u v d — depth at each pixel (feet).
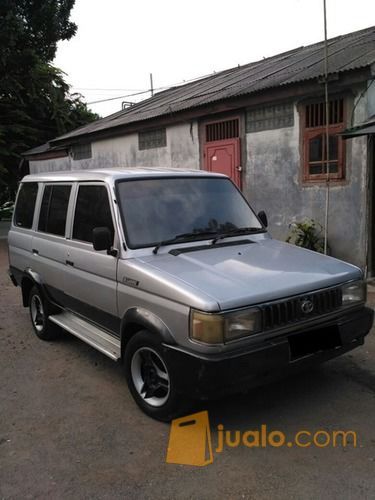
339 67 22.93
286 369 10.57
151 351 11.35
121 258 12.20
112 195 12.95
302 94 24.53
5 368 15.26
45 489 9.30
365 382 13.29
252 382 10.16
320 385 13.14
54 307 16.93
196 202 14.05
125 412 12.16
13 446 10.82
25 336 18.40
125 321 11.95
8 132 54.75
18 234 18.94
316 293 11.13
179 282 10.61
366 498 8.68
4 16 47.03
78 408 12.46
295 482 9.21
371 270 23.62
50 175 17.37
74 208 14.73
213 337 9.76
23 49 49.47
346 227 24.02
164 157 35.76
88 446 10.71
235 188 15.40
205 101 30.30
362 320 12.01
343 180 23.86
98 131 41.16
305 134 25.25
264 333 10.36
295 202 26.37
